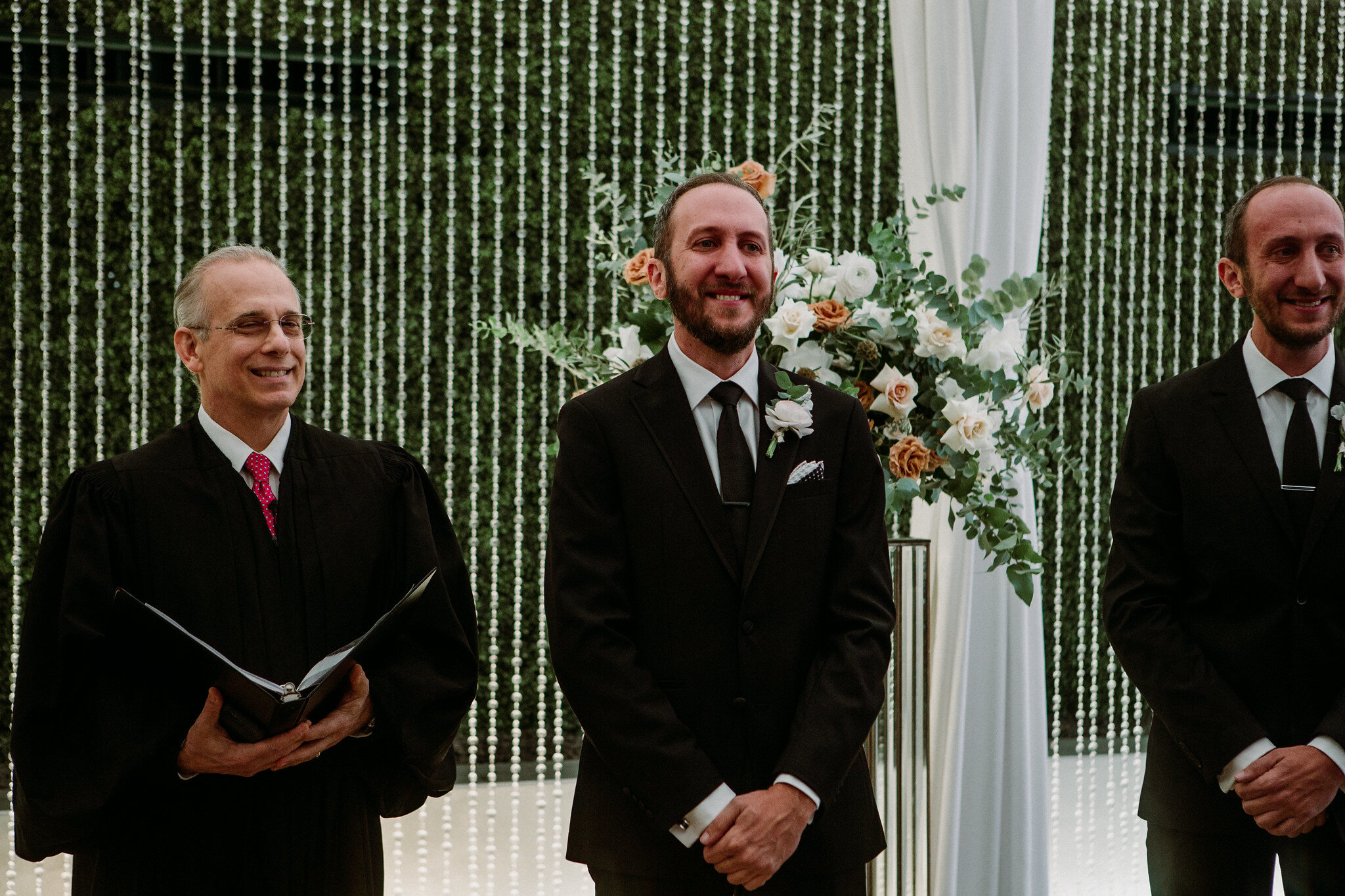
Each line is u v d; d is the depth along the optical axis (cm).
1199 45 393
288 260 384
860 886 159
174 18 358
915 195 276
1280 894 288
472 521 336
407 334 393
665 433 161
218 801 155
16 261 315
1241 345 189
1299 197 177
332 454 172
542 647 333
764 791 148
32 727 152
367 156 331
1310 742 168
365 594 167
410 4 380
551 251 399
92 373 372
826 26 395
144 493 159
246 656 156
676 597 155
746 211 162
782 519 159
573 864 311
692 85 396
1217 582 177
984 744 269
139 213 374
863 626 157
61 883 283
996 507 193
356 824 165
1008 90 275
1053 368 340
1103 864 310
